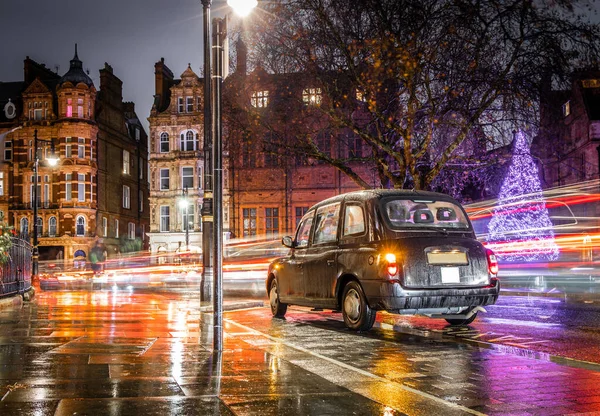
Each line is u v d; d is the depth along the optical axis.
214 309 7.23
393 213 9.60
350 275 9.88
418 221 9.62
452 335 9.28
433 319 11.67
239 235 49.31
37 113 61.53
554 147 20.03
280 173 48.78
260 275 44.25
